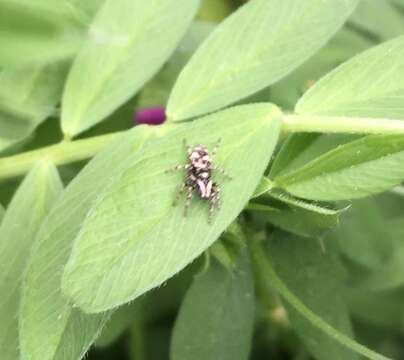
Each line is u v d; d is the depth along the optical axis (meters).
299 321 0.07
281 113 0.06
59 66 0.08
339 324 0.07
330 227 0.06
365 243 0.09
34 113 0.08
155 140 0.06
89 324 0.06
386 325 0.10
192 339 0.07
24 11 0.06
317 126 0.06
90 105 0.07
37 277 0.06
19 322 0.06
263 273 0.08
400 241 0.09
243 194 0.06
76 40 0.06
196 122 0.06
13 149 0.08
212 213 0.06
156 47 0.07
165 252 0.05
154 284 0.05
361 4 0.10
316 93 0.06
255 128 0.06
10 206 0.07
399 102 0.06
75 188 0.06
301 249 0.07
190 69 0.07
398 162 0.06
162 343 0.10
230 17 0.07
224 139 0.06
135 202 0.06
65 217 0.06
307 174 0.06
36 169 0.07
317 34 0.07
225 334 0.07
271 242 0.07
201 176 0.06
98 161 0.06
